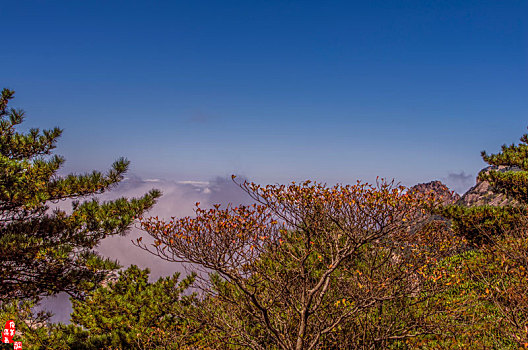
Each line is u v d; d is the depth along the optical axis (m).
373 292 6.61
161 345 8.59
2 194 8.55
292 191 6.20
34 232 9.54
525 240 7.65
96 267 9.44
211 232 5.78
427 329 7.12
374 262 7.16
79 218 9.97
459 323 7.21
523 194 14.16
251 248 5.91
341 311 6.96
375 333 7.25
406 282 7.16
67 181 10.34
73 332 9.61
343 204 6.00
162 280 10.05
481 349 6.55
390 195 5.57
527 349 5.30
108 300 9.88
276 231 6.39
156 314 9.19
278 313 7.26
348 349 6.96
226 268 5.80
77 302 10.13
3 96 10.95
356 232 5.94
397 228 5.89
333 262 6.52
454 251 8.41
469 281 8.41
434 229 7.89
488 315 7.35
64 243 9.61
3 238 8.62
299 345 6.18
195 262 5.71
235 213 6.04
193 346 8.04
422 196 5.65
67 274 9.52
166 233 5.67
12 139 10.38
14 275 9.05
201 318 7.50
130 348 9.16
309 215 6.23
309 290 6.62
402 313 7.73
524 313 6.51
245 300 6.93
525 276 6.84
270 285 6.95
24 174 9.02
